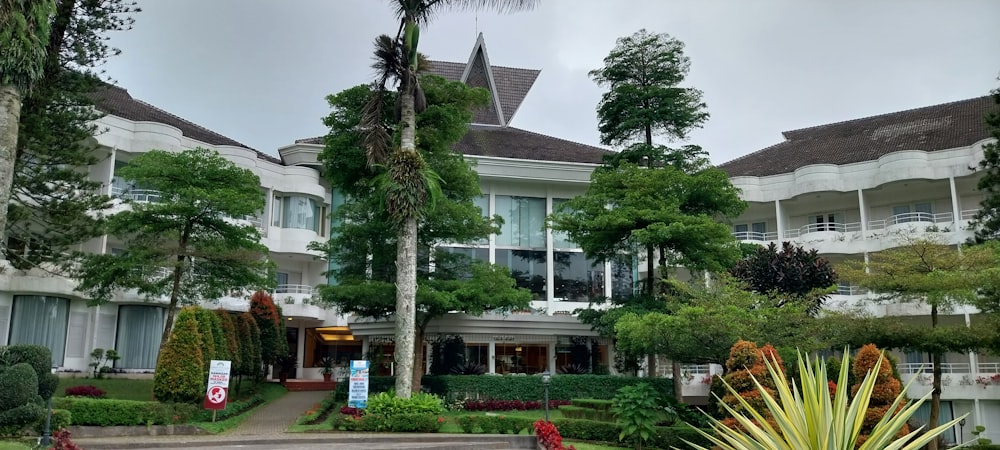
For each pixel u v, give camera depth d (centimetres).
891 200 3703
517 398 2803
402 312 2106
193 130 3781
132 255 2258
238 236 2380
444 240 2808
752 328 1909
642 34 3142
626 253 3175
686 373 3153
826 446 713
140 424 1802
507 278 2688
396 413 1953
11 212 2198
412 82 2222
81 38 2259
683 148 3097
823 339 2070
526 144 4175
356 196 2681
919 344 2080
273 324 3131
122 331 3067
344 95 2448
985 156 2725
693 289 2247
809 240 3588
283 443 1686
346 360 3725
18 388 1426
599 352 3381
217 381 1927
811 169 3628
